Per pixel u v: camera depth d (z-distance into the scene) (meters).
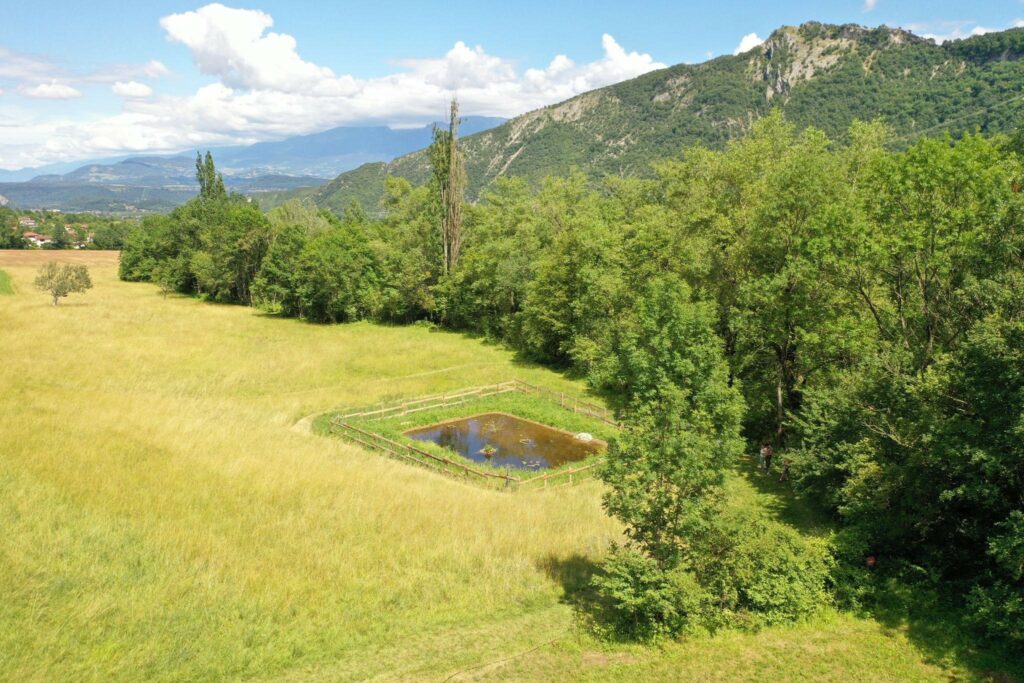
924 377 18.22
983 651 13.64
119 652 12.34
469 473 27.97
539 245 59.62
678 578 13.46
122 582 14.82
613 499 14.38
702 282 32.69
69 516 17.70
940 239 19.92
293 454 26.39
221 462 24.02
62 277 67.94
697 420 13.55
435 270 69.25
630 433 14.24
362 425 34.38
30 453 21.67
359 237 75.50
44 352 42.34
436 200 70.56
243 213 86.50
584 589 16.72
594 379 43.25
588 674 12.81
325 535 18.75
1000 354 14.79
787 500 23.92
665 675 12.85
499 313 61.41
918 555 17.62
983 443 15.12
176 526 18.11
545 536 20.38
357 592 15.73
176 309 74.19
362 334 63.81
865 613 15.61
